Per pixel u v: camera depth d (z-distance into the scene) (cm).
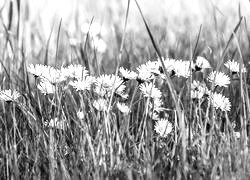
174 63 135
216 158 125
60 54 199
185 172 124
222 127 142
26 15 205
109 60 201
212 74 137
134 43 195
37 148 130
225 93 155
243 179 123
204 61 138
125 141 130
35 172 128
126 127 135
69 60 188
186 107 138
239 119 144
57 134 135
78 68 136
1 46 184
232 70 138
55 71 136
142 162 128
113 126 133
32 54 193
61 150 132
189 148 130
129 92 158
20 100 147
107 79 136
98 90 137
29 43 202
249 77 156
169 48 192
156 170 126
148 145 131
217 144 132
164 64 135
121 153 129
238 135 136
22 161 132
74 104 142
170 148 134
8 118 143
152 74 135
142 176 123
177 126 137
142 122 140
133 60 185
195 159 130
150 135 133
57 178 124
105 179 124
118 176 124
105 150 128
